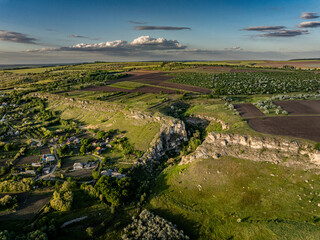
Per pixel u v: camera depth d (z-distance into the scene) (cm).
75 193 9619
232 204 8488
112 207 8650
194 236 7556
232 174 9506
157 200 9244
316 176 8381
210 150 10706
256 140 10119
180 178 10206
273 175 8950
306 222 7156
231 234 7425
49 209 8588
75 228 7831
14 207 8725
